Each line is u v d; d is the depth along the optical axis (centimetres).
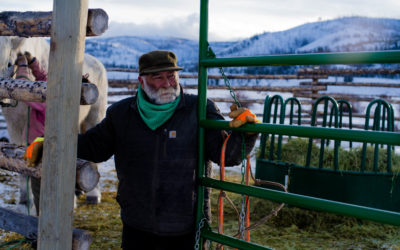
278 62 146
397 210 371
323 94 975
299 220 374
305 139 419
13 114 355
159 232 175
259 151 434
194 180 177
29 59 292
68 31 147
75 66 150
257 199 404
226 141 169
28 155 168
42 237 156
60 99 149
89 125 466
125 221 186
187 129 176
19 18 170
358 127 916
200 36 168
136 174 179
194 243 182
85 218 381
